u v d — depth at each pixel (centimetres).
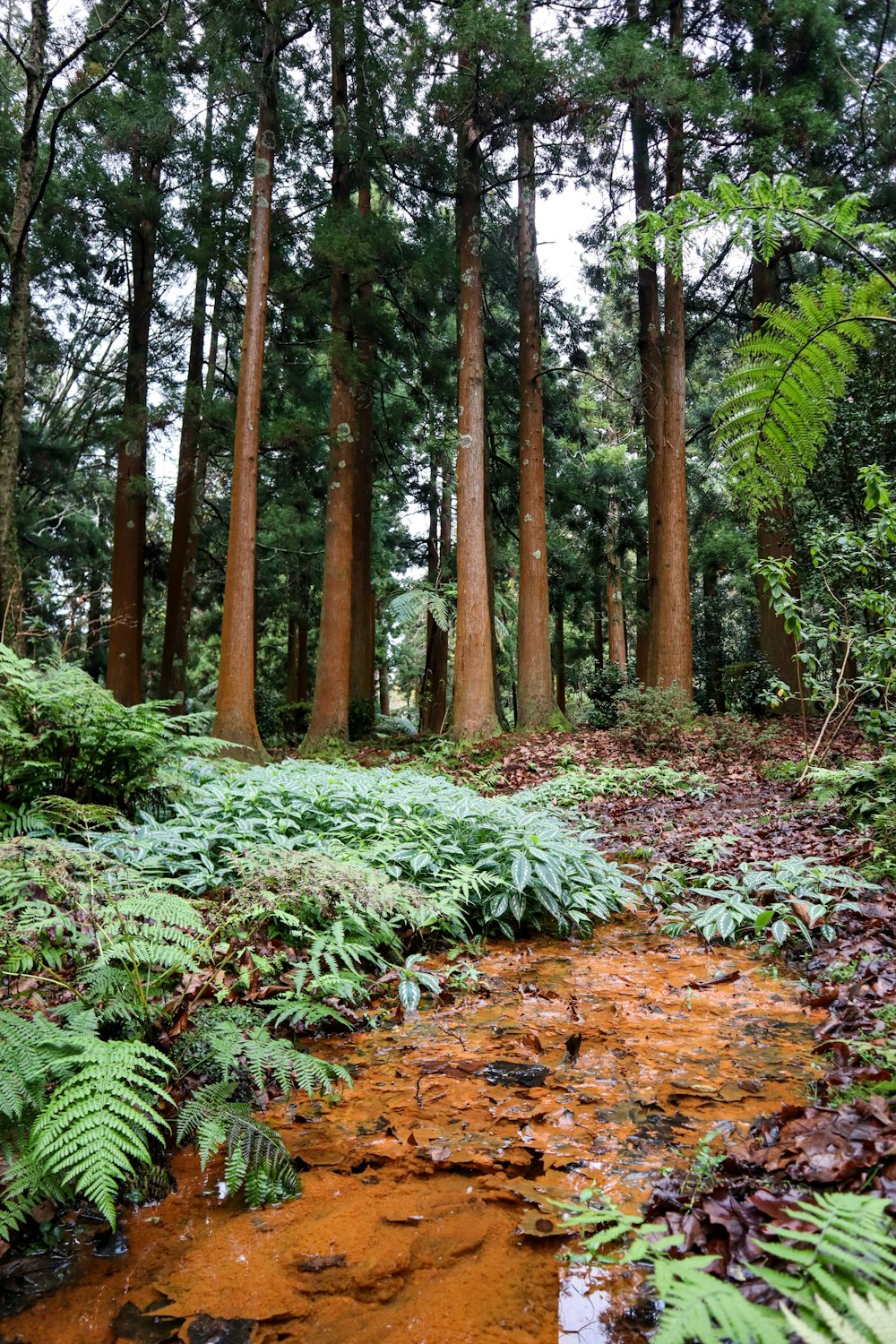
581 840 548
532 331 1459
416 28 1162
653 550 1527
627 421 2439
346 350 1341
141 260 1723
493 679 1290
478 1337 133
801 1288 101
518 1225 166
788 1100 215
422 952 392
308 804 507
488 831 500
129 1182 184
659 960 377
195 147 1466
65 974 272
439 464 1922
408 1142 204
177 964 243
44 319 1762
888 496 382
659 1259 124
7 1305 146
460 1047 273
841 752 862
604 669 1758
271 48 1159
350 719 1486
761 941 391
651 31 1359
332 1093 236
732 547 1855
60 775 427
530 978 354
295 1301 145
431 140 1348
